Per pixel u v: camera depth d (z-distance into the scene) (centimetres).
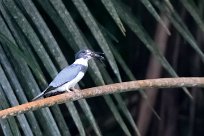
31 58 783
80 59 984
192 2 988
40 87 873
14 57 770
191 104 1711
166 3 939
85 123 1541
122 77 1565
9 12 797
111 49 906
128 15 922
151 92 1501
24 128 730
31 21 873
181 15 1424
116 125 1716
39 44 778
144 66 1560
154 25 1441
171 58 1528
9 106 736
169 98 1608
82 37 862
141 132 1495
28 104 706
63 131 798
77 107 1561
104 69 893
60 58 789
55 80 909
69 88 974
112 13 801
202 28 963
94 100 1706
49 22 1248
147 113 1500
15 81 750
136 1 1431
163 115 1602
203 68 1689
